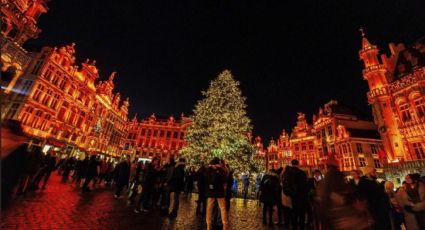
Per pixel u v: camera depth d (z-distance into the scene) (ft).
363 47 115.96
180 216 27.37
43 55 109.60
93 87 153.17
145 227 20.63
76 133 138.00
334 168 11.60
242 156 75.25
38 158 28.45
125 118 214.69
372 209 17.06
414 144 85.05
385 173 89.86
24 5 73.10
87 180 39.58
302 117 199.41
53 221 19.27
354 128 144.56
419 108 84.94
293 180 22.47
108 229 18.85
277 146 249.34
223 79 89.56
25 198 27.66
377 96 99.66
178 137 229.45
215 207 25.29
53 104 116.16
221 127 76.79
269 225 27.04
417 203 18.15
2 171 6.97
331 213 10.64
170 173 28.40
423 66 85.05
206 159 75.46
